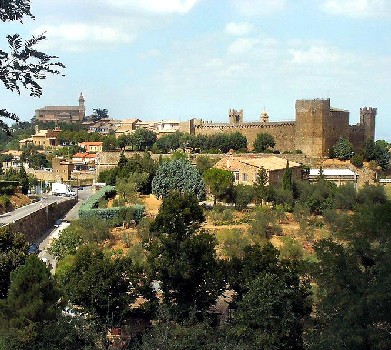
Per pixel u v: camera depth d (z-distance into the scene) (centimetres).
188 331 2680
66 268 3953
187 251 3462
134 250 4788
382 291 2298
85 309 3291
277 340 2939
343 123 14262
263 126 15188
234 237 5238
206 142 14450
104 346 2766
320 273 2675
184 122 17062
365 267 2638
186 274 3362
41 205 7944
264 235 5734
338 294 2516
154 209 7238
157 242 3778
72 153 17475
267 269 3403
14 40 1270
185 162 7819
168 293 3534
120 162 10456
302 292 3275
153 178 8206
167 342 2512
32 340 2512
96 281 3319
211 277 3462
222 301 4078
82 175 14788
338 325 2434
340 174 10738
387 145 16350
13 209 7800
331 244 2700
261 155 12512
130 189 7900
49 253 5303
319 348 2433
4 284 3434
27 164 16475
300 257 4803
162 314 3000
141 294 3541
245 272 3456
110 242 5628
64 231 5656
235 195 7462
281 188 7712
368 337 2320
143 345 2528
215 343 2623
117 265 3494
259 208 6881
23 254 3584
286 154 12950
